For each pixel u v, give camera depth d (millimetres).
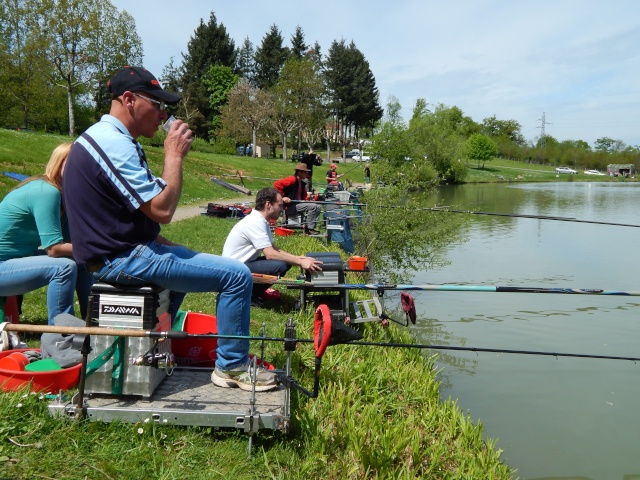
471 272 12820
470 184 63375
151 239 3451
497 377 6691
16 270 4371
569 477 4574
